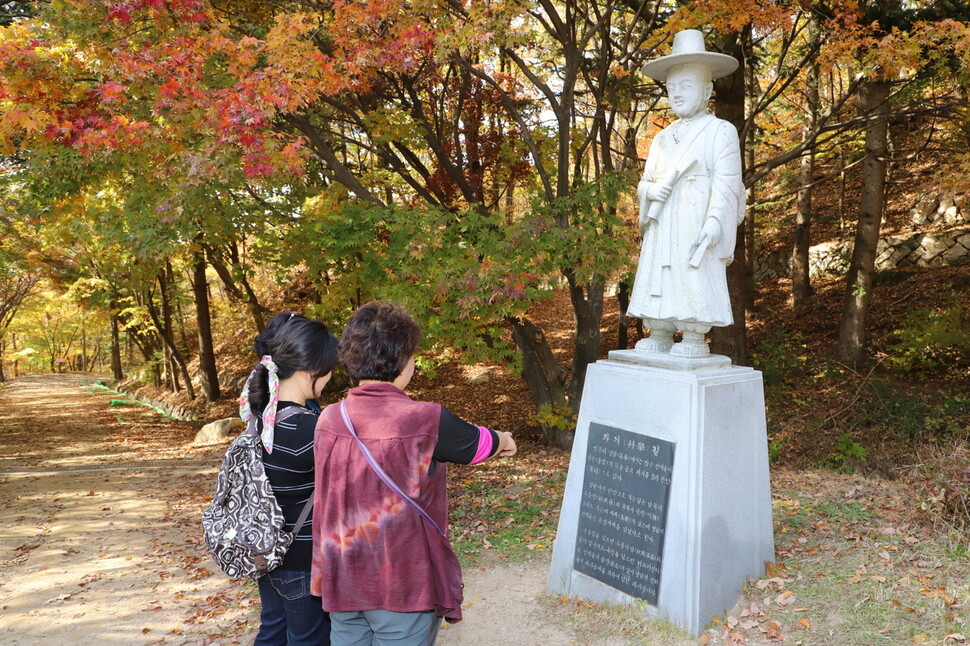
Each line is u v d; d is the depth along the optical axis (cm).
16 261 1588
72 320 3114
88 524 710
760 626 355
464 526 608
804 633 344
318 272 1035
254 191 923
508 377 1501
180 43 602
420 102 916
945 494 479
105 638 421
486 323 796
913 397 959
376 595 195
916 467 568
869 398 980
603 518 404
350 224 791
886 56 654
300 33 633
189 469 1010
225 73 668
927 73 896
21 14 848
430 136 888
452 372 1595
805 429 954
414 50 627
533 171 1029
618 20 1092
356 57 612
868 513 536
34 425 1736
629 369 394
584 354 993
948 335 1055
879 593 378
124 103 612
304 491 221
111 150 576
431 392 1496
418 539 196
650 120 1633
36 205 866
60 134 580
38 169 716
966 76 816
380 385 206
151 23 622
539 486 747
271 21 816
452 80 966
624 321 1278
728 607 380
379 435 196
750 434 400
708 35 961
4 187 860
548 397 1038
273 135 609
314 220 874
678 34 394
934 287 1278
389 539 193
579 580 418
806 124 1355
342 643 205
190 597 484
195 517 721
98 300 1869
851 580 398
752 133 1305
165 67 579
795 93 1474
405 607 194
